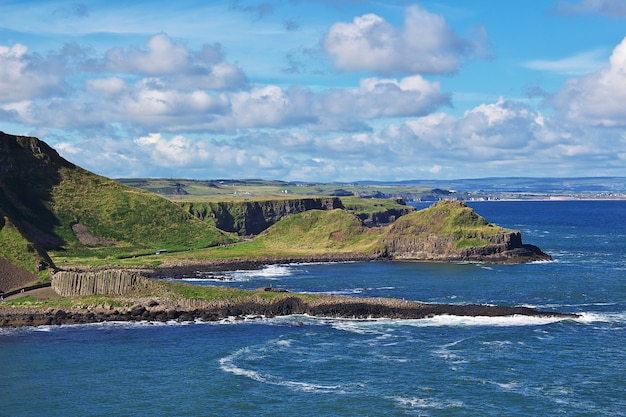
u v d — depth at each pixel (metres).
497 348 115.12
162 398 92.31
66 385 97.56
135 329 130.62
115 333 127.50
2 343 120.19
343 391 94.44
